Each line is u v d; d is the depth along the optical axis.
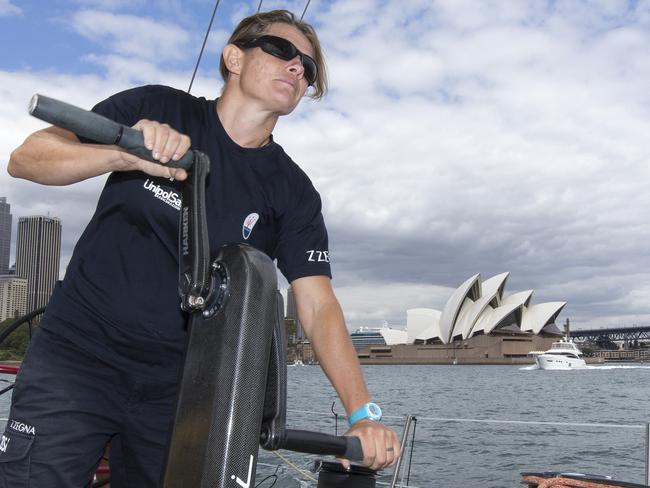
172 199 1.50
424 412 28.31
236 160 1.60
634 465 12.60
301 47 1.55
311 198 1.74
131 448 1.56
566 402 34.56
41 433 1.45
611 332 173.88
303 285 1.71
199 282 0.99
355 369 1.54
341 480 1.28
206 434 0.91
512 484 9.97
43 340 1.54
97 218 1.58
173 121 1.58
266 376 0.95
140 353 1.53
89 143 1.38
